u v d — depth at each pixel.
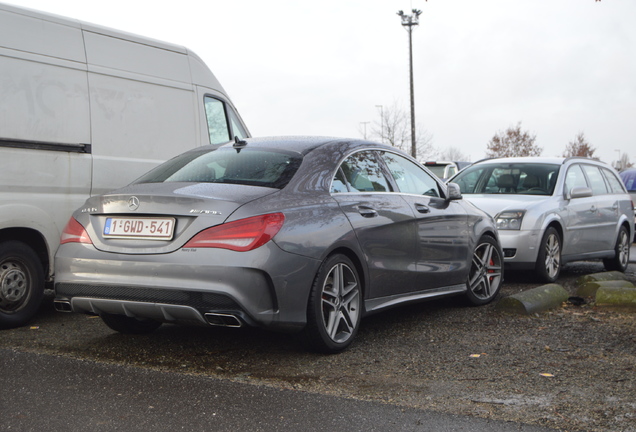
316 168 5.18
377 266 5.39
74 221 4.92
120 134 6.77
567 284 8.87
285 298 4.55
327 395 4.01
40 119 6.08
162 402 3.83
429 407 3.83
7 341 5.39
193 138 7.59
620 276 8.41
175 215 4.51
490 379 4.40
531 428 3.51
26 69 6.01
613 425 3.57
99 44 6.68
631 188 17.11
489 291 7.20
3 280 5.93
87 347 5.17
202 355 4.96
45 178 6.11
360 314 5.24
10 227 5.91
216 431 3.41
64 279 4.82
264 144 5.51
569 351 5.13
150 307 4.51
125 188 5.04
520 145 72.38
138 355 4.94
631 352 5.11
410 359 4.89
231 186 4.79
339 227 4.99
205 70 7.92
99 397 3.89
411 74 41.78
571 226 9.20
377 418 3.63
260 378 4.38
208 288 4.33
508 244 8.38
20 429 3.38
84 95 6.46
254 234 4.43
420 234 5.96
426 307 6.92
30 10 6.13
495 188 9.54
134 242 4.61
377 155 5.93
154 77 7.20
